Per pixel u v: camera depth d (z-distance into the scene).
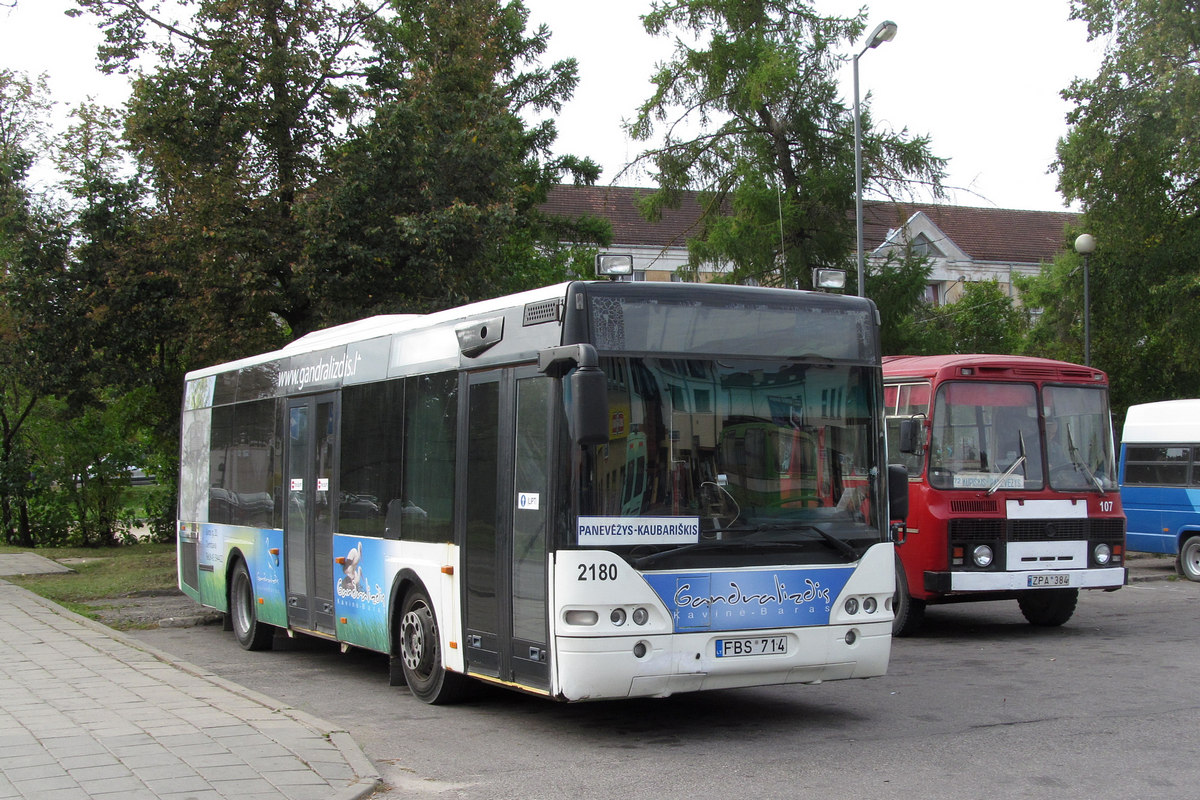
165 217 22.42
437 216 19.47
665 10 28.44
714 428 7.89
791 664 7.89
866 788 6.56
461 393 8.98
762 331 8.17
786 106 28.16
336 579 11.08
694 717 8.83
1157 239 29.12
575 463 7.52
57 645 12.07
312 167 20.59
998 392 13.29
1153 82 26.78
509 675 8.12
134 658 11.12
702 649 7.62
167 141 20.34
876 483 8.41
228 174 20.09
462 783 6.85
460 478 8.91
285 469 12.42
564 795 6.54
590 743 7.95
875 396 8.53
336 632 11.09
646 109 28.61
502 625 8.22
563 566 7.48
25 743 7.30
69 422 32.59
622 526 7.53
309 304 21.09
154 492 34.19
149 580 20.72
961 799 6.29
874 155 27.66
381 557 10.17
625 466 7.60
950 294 49.69
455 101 21.59
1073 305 31.77
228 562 13.94
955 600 13.34
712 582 7.69
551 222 32.91
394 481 10.02
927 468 12.89
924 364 13.39
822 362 8.36
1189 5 25.98
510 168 21.94
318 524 11.55
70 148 25.91
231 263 20.16
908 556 13.12
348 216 19.55
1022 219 57.28
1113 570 13.50
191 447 15.86
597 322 7.69
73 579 21.59
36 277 25.81
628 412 7.66
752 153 28.42
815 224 28.38
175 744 7.28
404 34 22.11
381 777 6.76
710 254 28.56
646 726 8.52
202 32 20.89
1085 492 13.43
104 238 25.45
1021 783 6.62
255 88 20.30
